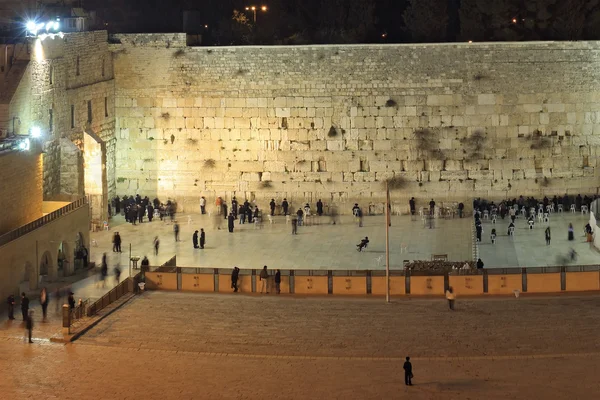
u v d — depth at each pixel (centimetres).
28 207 8469
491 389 5956
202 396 5897
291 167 10806
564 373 6181
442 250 9200
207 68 10756
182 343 6731
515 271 7775
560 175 10806
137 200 10656
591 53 10688
